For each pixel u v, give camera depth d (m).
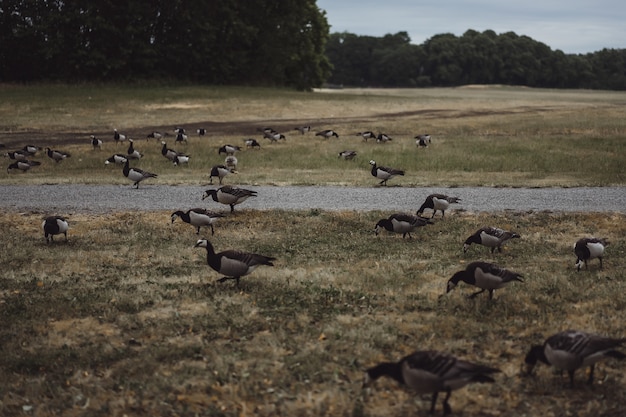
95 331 11.94
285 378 9.80
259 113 56.12
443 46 175.12
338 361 10.35
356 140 41.59
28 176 30.52
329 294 13.64
